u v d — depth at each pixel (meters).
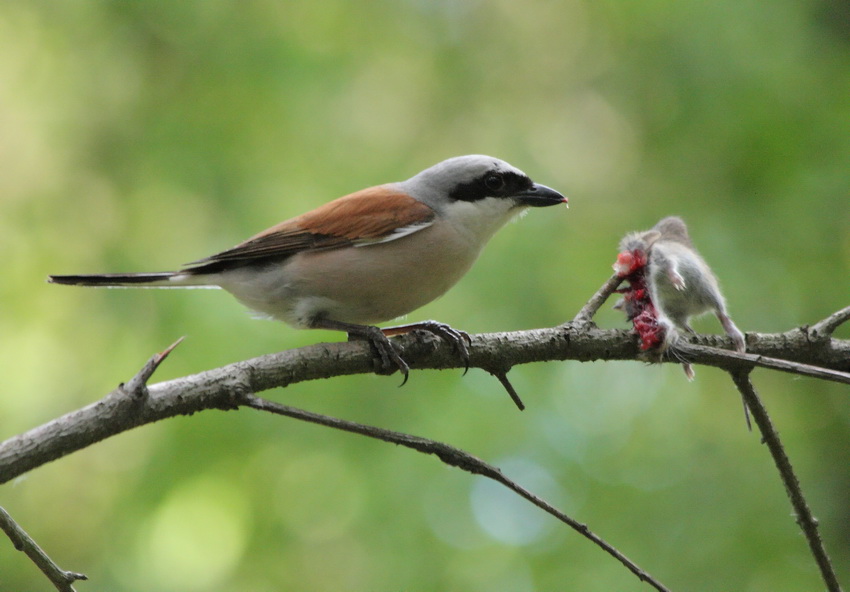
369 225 7.40
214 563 11.15
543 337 6.21
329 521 10.90
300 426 11.06
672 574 10.41
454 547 10.56
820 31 13.32
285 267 7.45
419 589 10.23
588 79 14.82
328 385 11.20
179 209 13.12
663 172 13.46
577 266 12.16
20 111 14.45
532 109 15.11
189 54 14.33
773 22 13.12
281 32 14.30
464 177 7.89
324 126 13.77
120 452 12.25
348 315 7.62
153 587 10.91
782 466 5.93
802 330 6.67
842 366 6.67
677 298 6.78
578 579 10.42
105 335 11.84
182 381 4.92
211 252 12.49
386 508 10.65
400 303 7.65
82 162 14.01
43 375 12.41
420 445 4.76
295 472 11.09
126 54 14.51
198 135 13.42
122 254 12.79
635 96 13.98
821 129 12.45
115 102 14.33
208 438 11.03
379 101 14.80
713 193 13.04
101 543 11.65
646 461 11.46
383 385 11.20
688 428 11.80
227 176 13.02
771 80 12.70
